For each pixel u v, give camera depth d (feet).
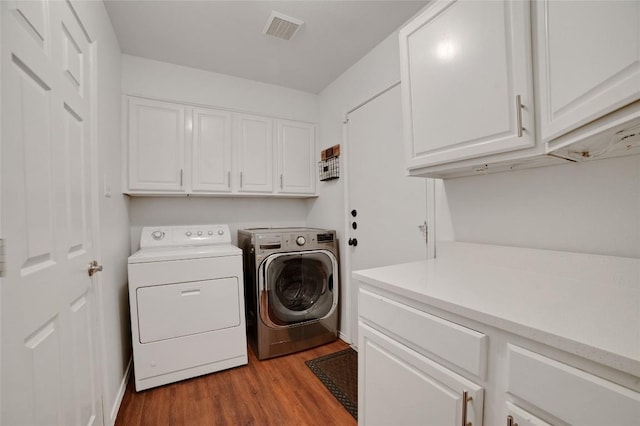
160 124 7.18
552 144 2.59
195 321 6.13
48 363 2.51
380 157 6.68
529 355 1.98
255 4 5.37
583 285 3.06
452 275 3.57
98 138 4.32
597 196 3.14
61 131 2.96
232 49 6.88
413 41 4.10
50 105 2.68
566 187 3.40
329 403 5.32
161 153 7.16
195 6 5.39
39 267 2.41
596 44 1.97
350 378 6.14
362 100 7.26
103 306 4.38
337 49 6.91
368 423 3.50
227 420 4.87
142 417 4.93
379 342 3.31
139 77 7.09
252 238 7.15
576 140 2.27
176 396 5.52
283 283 7.35
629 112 1.74
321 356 7.13
